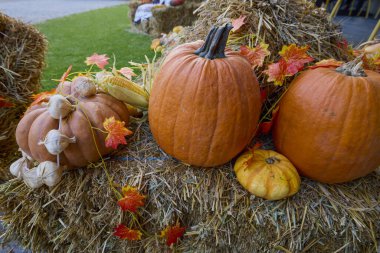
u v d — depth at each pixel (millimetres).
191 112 647
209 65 644
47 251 881
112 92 766
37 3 5340
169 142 703
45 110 719
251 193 697
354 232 685
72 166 727
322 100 646
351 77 648
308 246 710
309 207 697
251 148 773
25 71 1152
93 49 2709
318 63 726
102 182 720
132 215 729
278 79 683
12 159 1233
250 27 825
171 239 742
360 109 625
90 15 4562
